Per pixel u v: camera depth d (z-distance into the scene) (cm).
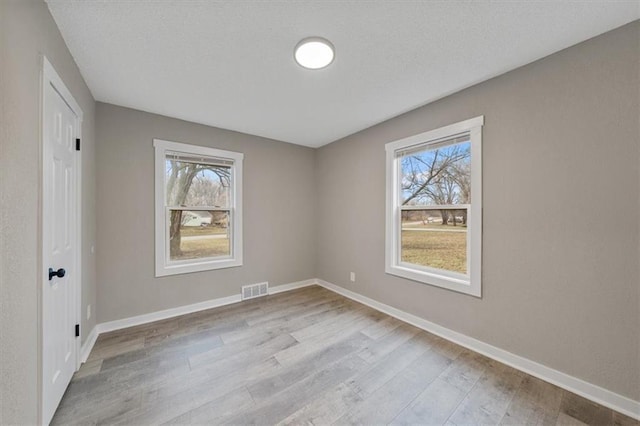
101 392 167
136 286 271
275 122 310
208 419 147
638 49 146
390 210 299
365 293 335
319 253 420
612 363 155
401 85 221
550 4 136
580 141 166
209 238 328
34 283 121
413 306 274
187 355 212
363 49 174
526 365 190
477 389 173
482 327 216
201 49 174
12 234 103
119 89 228
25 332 113
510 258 199
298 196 407
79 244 192
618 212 153
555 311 177
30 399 117
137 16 144
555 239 177
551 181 178
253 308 318
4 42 97
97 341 233
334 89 229
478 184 217
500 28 154
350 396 166
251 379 182
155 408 154
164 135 288
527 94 189
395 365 200
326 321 280
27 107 116
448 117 239
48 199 140
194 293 308
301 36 162
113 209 258
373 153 322
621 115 152
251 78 211
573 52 168
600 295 160
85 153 212
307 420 147
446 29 155
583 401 161
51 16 140
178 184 305
